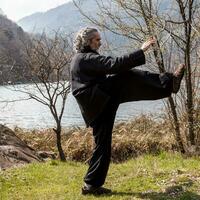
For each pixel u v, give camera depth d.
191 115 11.47
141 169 8.30
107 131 6.53
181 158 10.34
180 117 12.05
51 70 12.12
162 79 6.22
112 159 14.01
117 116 28.17
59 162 10.60
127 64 5.98
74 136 15.97
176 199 6.30
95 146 6.64
